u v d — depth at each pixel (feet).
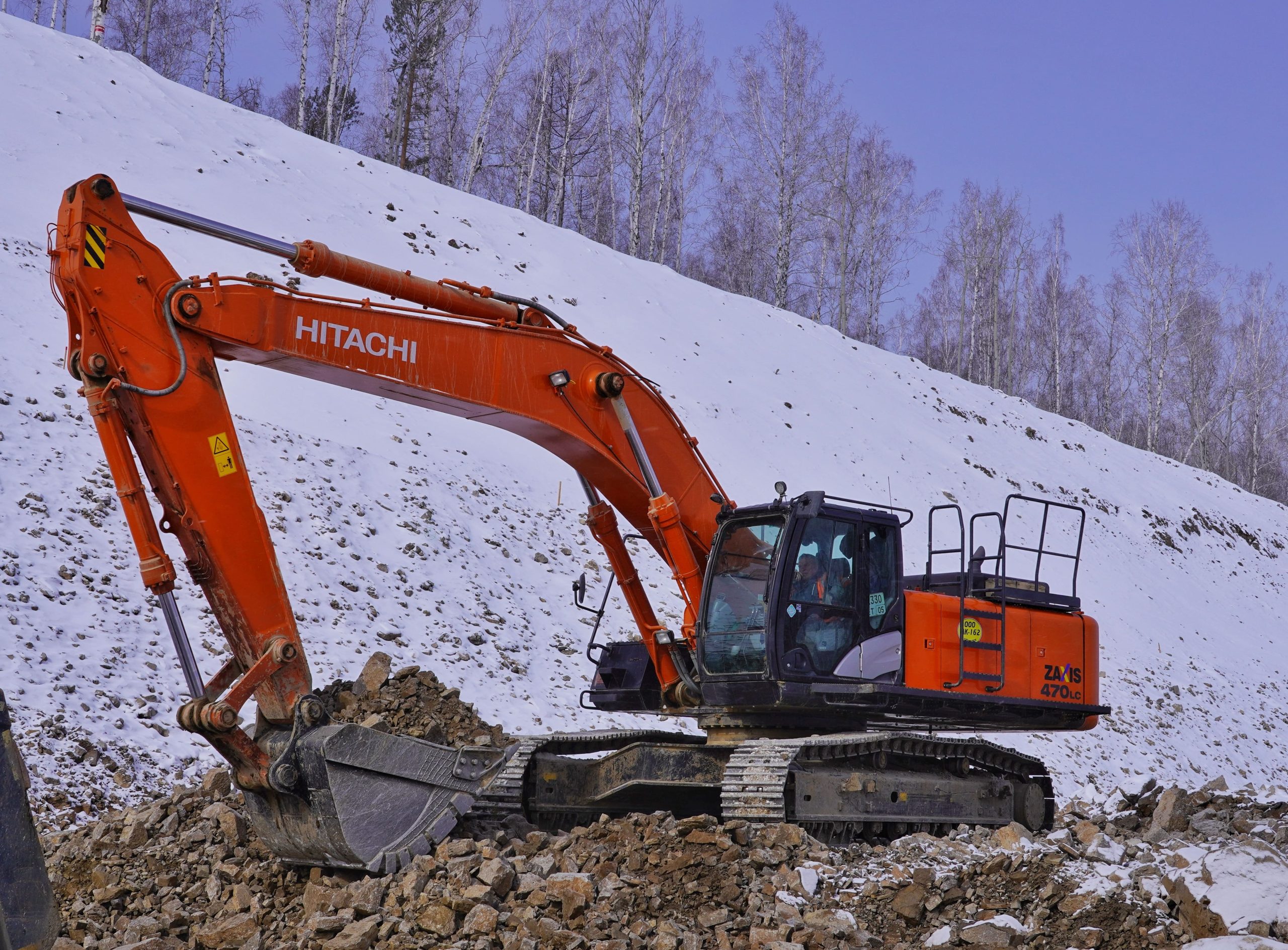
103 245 22.76
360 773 24.06
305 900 23.21
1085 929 20.76
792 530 29.96
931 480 106.52
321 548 53.06
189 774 36.70
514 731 45.85
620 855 24.38
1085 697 35.68
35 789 32.94
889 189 204.85
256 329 24.07
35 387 54.60
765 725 31.07
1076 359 244.42
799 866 24.47
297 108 195.72
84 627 41.50
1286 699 96.68
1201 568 125.29
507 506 67.05
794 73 170.40
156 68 191.31
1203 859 21.57
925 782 31.89
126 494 22.29
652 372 97.25
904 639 31.50
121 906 24.85
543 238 114.11
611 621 60.75
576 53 181.47
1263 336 229.45
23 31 96.58
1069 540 111.65
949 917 22.49
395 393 26.53
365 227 95.61
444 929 21.27
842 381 117.80
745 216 197.77
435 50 169.68
